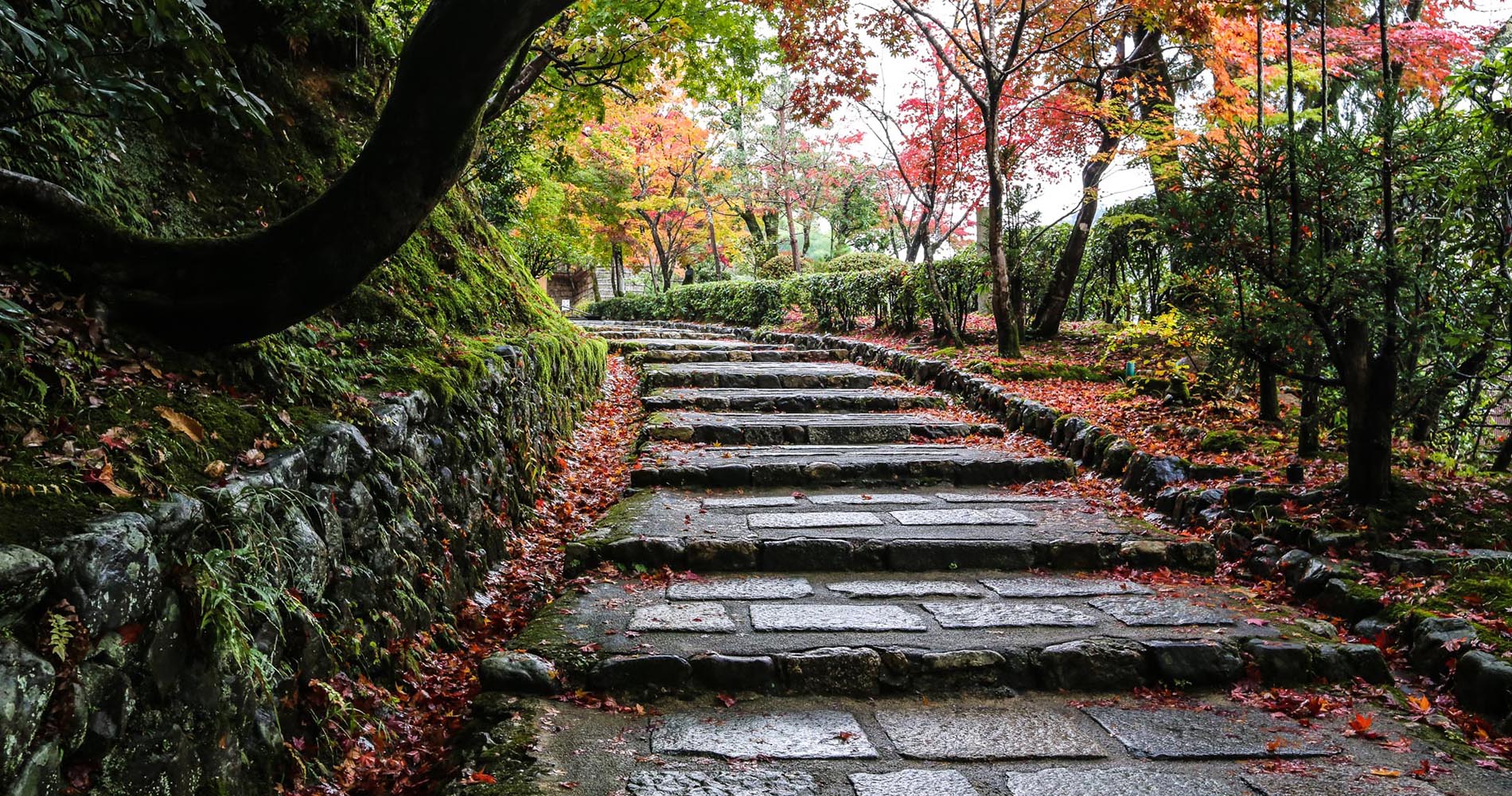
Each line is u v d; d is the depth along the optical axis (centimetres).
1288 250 477
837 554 509
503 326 656
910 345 1195
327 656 277
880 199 2098
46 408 238
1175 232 512
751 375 1059
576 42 690
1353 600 416
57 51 235
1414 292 452
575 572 492
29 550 172
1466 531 446
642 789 283
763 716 350
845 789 289
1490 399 569
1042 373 905
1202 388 741
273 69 500
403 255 550
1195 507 549
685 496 643
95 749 182
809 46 941
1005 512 595
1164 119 902
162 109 268
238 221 408
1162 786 293
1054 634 405
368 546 319
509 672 351
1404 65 795
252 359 319
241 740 229
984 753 319
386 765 285
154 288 296
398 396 381
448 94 293
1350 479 483
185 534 223
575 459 720
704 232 2509
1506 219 452
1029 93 1092
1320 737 331
